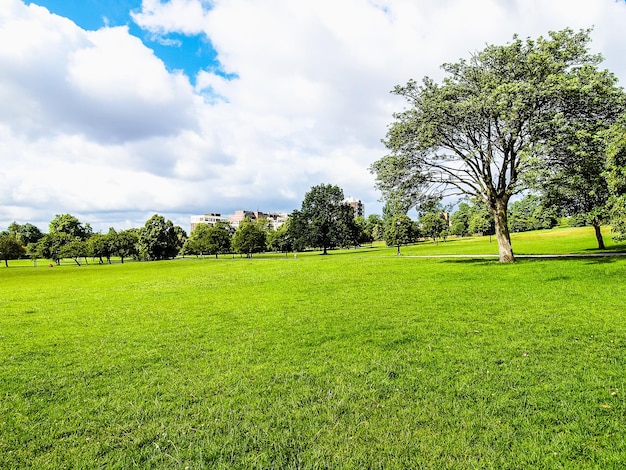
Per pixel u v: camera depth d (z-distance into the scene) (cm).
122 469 481
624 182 2028
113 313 1684
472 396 652
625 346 872
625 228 2173
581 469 447
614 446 488
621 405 590
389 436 536
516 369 763
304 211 9600
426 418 581
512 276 2166
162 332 1261
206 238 11169
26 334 1302
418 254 5466
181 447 529
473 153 2947
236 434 554
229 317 1478
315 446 516
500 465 464
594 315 1178
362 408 623
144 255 10056
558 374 726
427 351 915
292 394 689
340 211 9575
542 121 2581
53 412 655
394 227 6475
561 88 2441
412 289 1941
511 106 2603
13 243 9438
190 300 2002
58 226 12238
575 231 7000
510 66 2867
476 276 2281
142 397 707
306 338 1095
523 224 9669
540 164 2488
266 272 3597
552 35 2814
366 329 1168
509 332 1043
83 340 1189
